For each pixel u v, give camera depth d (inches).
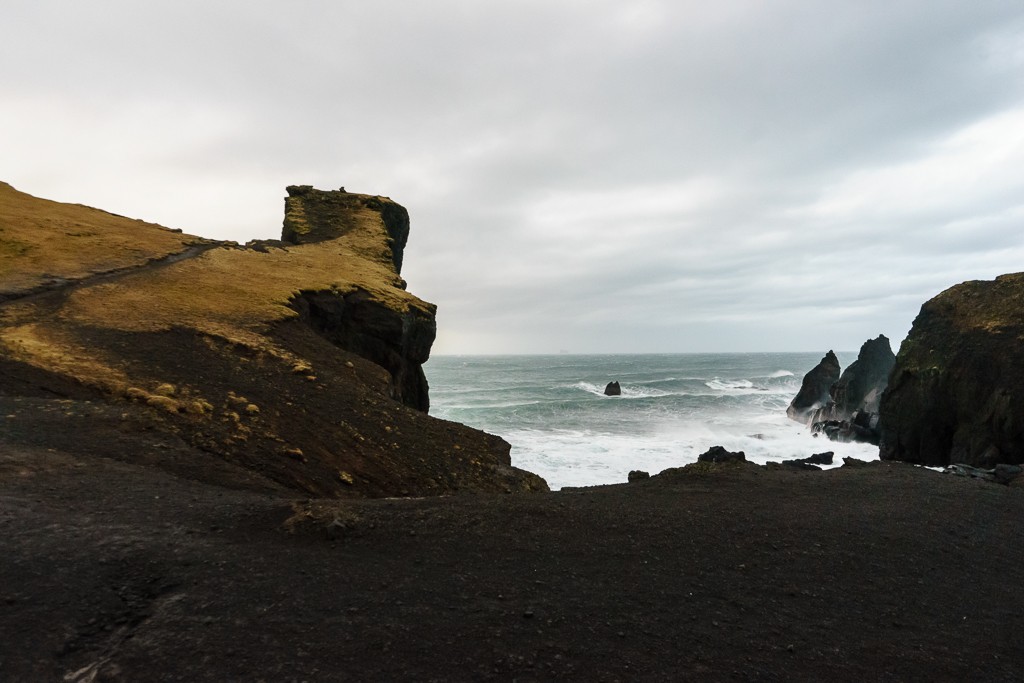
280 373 749.9
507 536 295.0
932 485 480.1
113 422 468.4
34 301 796.6
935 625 230.8
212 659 166.9
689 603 234.2
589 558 275.1
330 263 1530.5
